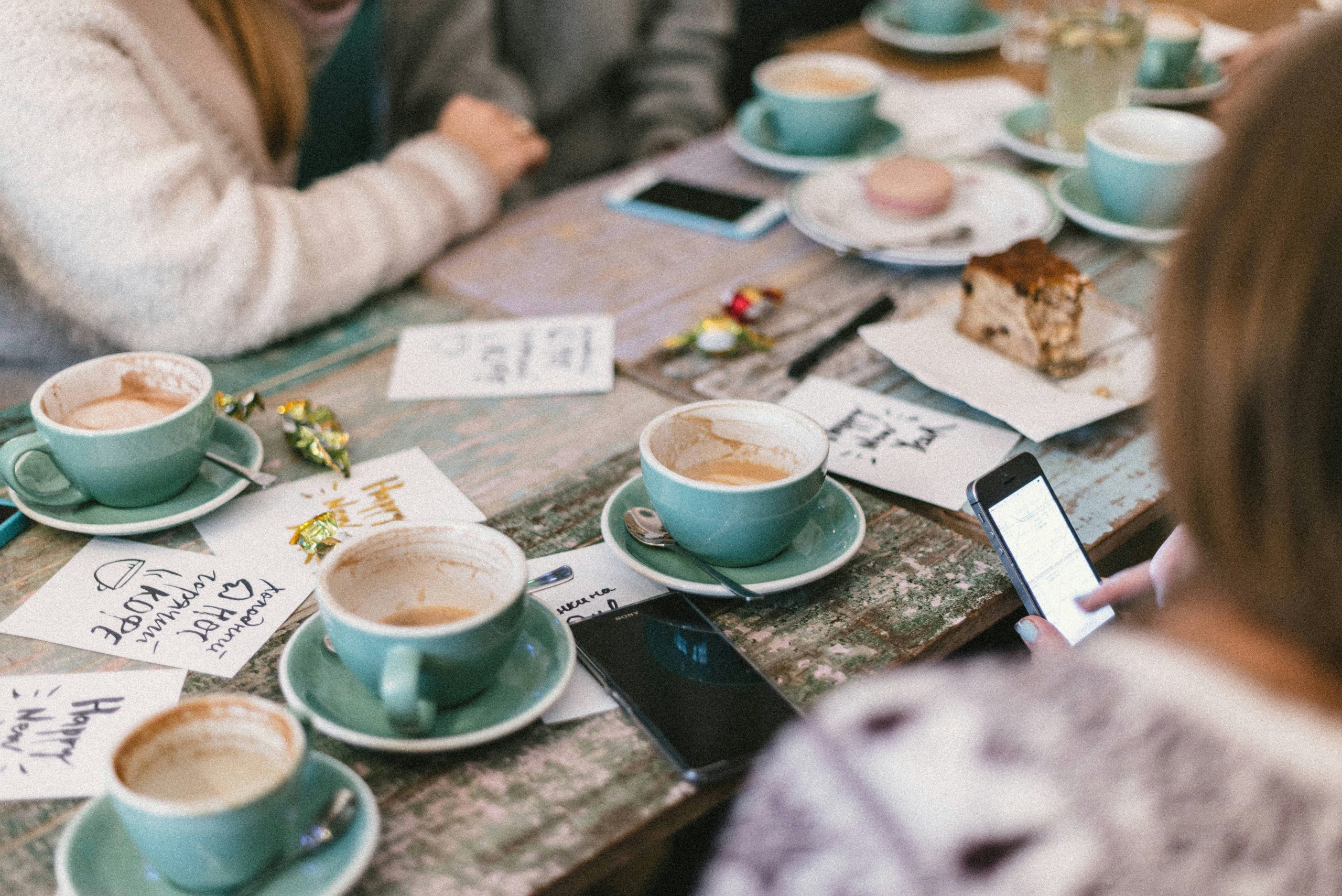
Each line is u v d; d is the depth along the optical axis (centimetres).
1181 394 39
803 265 139
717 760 68
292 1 166
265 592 85
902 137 167
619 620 80
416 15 210
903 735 40
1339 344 36
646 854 105
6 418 109
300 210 127
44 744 71
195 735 59
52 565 87
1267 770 35
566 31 231
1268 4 218
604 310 129
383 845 63
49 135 112
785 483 77
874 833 38
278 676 77
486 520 93
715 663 76
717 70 242
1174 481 40
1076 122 162
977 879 36
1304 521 37
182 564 87
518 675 73
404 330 126
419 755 70
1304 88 37
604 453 102
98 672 77
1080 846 36
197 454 91
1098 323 120
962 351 115
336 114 232
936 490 96
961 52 204
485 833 64
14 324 123
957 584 85
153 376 93
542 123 243
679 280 135
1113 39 154
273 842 57
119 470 86
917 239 139
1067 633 83
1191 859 35
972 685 41
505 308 130
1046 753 38
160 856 55
